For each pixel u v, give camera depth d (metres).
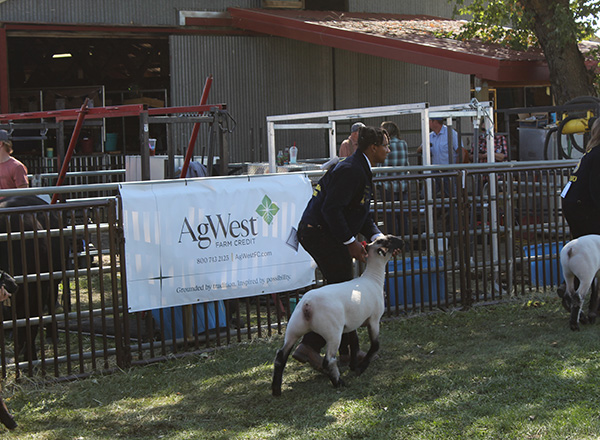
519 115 15.70
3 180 7.05
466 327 5.96
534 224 7.02
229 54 14.39
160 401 4.47
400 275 6.55
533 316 6.21
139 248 5.16
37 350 5.70
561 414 3.83
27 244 5.12
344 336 4.98
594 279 5.86
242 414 4.17
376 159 4.72
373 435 3.74
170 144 6.54
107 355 5.14
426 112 7.61
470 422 3.81
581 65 10.88
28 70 17.78
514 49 11.77
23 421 4.20
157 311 5.84
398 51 11.74
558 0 10.82
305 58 15.07
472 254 7.75
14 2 12.77
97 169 13.61
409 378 4.65
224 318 5.99
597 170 5.68
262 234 5.65
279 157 11.15
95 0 13.34
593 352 4.98
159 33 13.91
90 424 4.11
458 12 12.86
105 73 18.02
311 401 4.32
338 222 4.54
